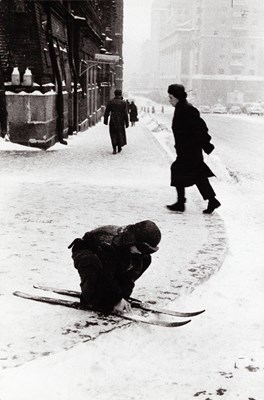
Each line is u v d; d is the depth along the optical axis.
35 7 16.84
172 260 5.86
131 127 33.84
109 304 4.20
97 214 8.15
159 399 3.05
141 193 10.05
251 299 4.94
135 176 12.27
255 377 3.36
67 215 8.02
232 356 3.68
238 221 8.36
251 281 5.46
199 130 8.12
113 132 16.64
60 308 4.34
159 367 3.50
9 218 7.72
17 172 12.41
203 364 3.55
